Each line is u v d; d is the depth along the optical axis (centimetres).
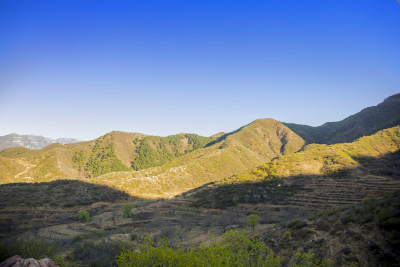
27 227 5447
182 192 10012
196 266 1194
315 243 1808
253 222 3806
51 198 7400
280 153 19750
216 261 1205
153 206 7194
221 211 5916
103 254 2147
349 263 1438
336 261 1506
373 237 1548
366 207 1933
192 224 5272
